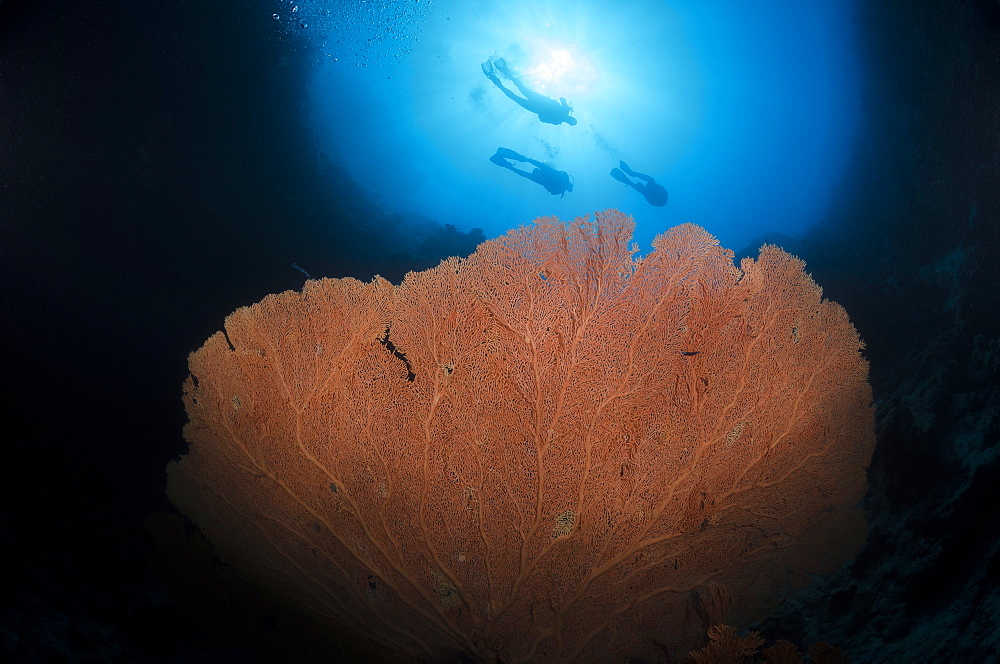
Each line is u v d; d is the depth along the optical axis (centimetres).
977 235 796
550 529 324
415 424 326
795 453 338
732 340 335
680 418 325
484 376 322
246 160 1298
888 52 1439
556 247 328
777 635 484
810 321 345
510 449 321
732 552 341
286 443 340
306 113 1769
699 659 287
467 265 329
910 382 765
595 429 321
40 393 748
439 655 342
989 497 448
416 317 328
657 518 327
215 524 357
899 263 1130
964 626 371
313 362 337
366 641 346
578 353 323
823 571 352
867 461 344
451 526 328
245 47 1327
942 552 437
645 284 330
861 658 415
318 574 349
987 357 636
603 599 334
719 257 337
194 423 357
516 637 334
